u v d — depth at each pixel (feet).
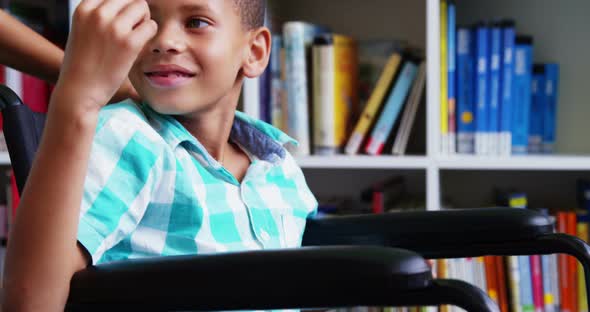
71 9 5.76
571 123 6.41
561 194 6.54
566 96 6.41
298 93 5.71
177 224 2.90
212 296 2.13
